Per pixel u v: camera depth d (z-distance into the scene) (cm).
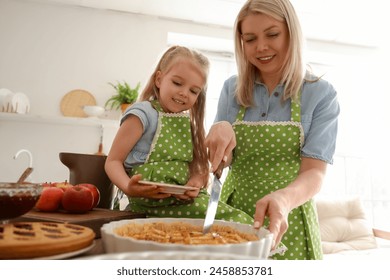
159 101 105
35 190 58
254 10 95
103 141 326
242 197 108
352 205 303
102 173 107
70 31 326
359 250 269
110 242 48
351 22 331
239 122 110
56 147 317
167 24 345
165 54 111
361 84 398
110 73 330
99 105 326
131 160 95
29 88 313
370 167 379
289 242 101
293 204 75
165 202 88
